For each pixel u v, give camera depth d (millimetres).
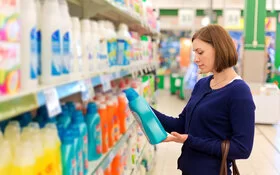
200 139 1925
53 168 1247
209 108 1950
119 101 2582
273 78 14492
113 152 2160
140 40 3516
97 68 1908
